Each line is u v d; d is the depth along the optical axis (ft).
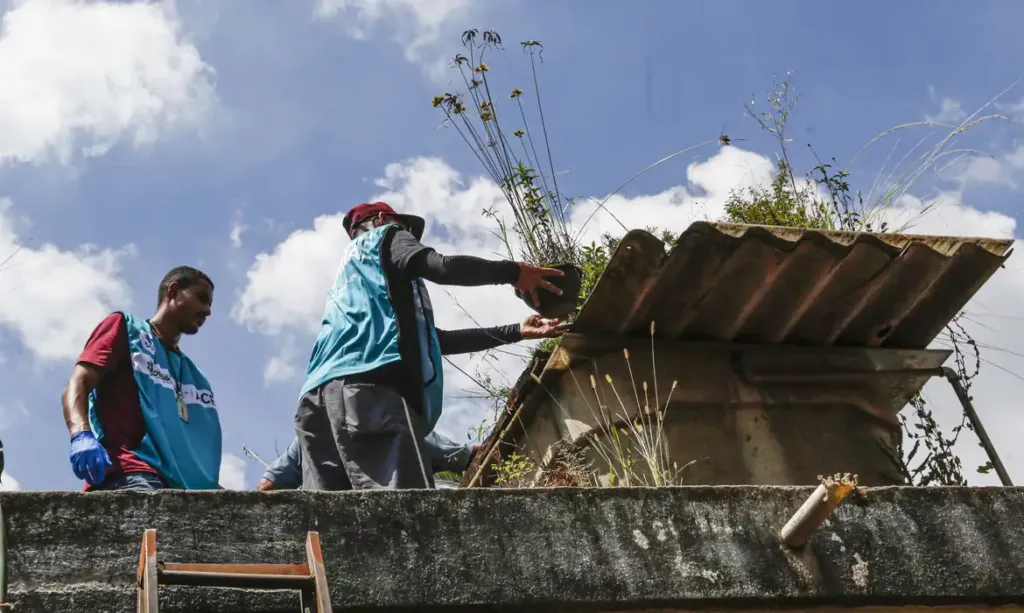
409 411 16.58
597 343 18.24
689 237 16.75
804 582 14.03
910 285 18.39
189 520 12.30
